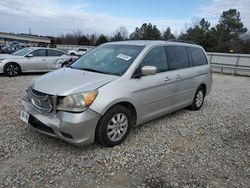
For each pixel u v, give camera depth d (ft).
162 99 15.79
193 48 20.26
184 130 16.17
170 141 14.34
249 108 23.39
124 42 16.85
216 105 23.66
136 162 11.77
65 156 11.89
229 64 62.49
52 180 10.09
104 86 12.28
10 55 38.37
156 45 16.01
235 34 191.52
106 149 12.75
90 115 11.59
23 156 11.73
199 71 19.88
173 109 17.42
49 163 11.25
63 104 11.43
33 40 206.90
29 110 12.52
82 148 12.69
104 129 12.30
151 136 14.83
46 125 11.68
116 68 14.06
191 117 18.99
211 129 16.78
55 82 12.58
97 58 15.71
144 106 14.39
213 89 33.86
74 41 254.27
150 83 14.49
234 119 19.43
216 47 163.22
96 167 11.15
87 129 11.62
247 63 60.18
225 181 10.71
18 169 10.68
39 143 13.02
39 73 40.78
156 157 12.35
